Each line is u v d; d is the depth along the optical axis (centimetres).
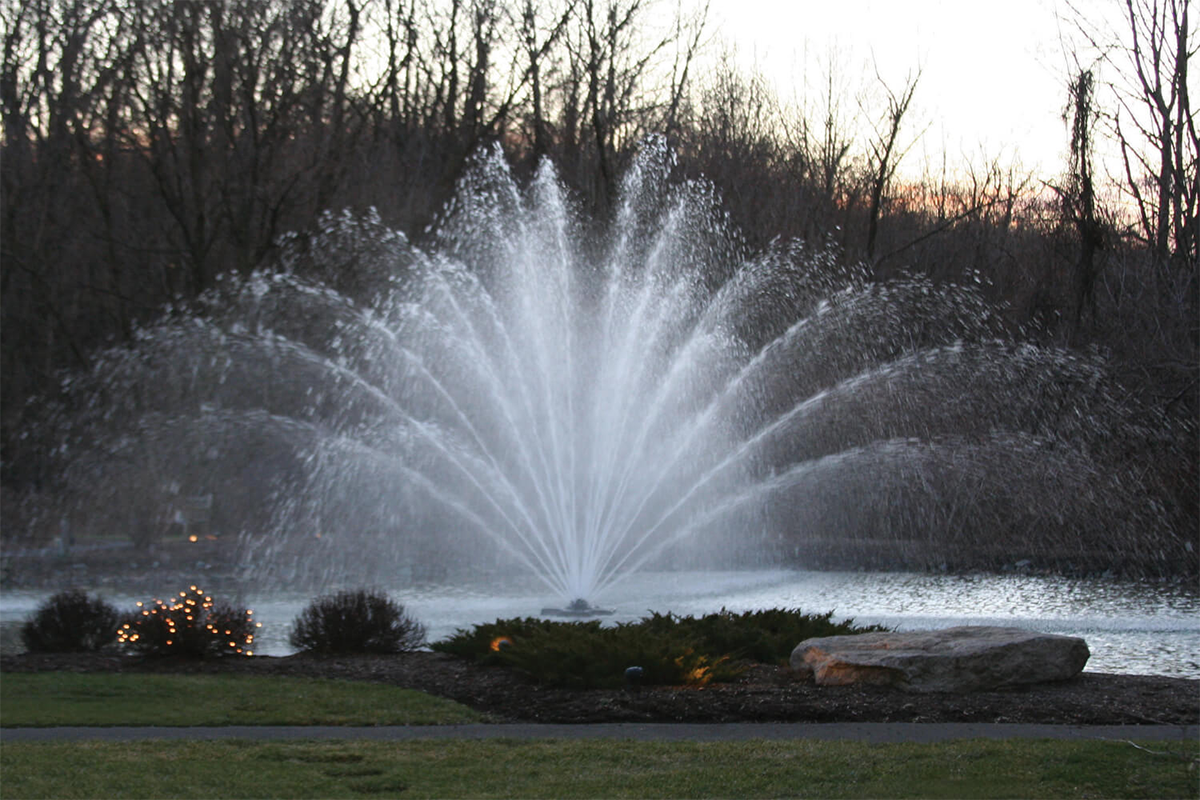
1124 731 1025
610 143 4362
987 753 918
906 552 3203
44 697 1238
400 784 850
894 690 1183
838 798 804
